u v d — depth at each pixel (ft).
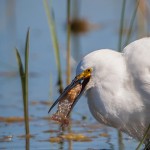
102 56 31.32
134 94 31.09
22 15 62.34
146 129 31.76
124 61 31.48
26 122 34.71
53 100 42.27
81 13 62.95
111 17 61.52
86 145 33.83
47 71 48.75
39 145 33.81
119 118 31.35
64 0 65.05
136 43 31.71
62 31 58.18
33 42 55.42
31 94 43.70
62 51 52.21
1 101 42.27
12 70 49.39
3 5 63.72
